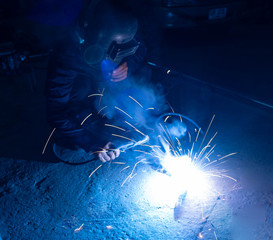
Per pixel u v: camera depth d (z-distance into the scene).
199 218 2.19
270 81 4.11
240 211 2.21
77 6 4.21
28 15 6.77
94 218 2.25
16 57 4.52
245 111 3.48
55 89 2.04
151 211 2.27
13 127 3.49
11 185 2.62
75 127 2.25
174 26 5.31
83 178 2.66
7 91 4.34
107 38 1.96
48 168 2.81
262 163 2.68
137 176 2.63
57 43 2.13
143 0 5.19
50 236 2.12
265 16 6.25
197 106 3.61
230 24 5.71
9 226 2.22
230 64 4.72
